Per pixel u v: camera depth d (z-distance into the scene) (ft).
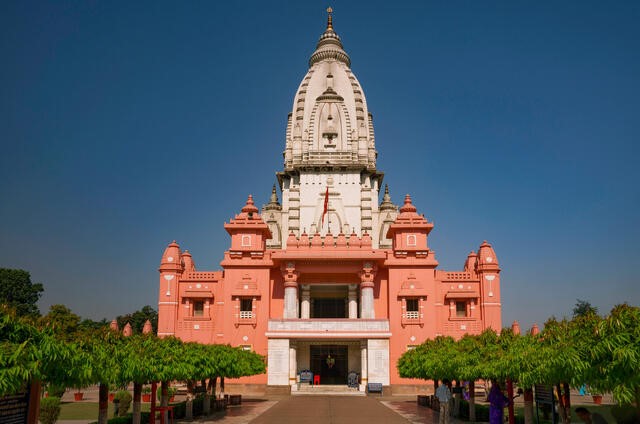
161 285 169.78
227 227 168.45
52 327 48.57
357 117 241.96
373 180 245.04
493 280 169.27
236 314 163.32
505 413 98.58
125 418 79.51
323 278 170.50
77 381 49.26
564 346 47.47
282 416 99.04
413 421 91.09
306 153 233.14
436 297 169.78
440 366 88.38
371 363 153.79
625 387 40.22
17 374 36.96
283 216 240.94
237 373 107.14
